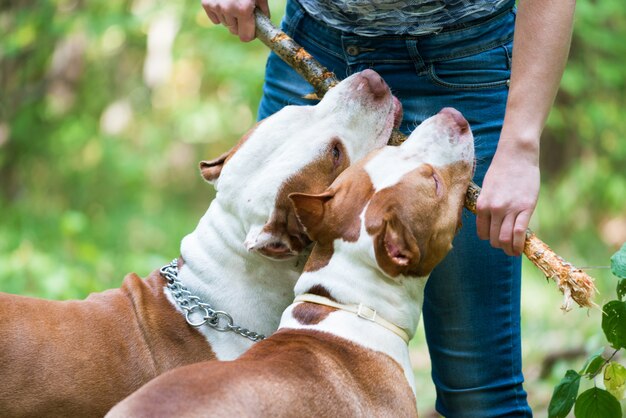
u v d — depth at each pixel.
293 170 4.43
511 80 4.06
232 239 4.50
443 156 4.09
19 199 13.20
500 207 3.88
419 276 4.01
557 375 6.86
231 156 4.59
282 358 3.65
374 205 3.93
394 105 4.57
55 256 9.55
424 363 8.18
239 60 11.27
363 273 3.93
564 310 3.78
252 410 3.34
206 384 3.37
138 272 9.57
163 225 13.35
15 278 8.53
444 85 4.56
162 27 12.24
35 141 13.14
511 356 4.63
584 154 13.48
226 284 4.48
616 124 12.52
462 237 4.48
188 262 4.57
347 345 3.84
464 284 4.52
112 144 13.57
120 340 4.27
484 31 4.52
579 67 12.05
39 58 12.77
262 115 5.13
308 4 4.78
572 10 4.03
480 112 4.57
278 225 4.38
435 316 4.62
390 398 3.79
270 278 4.47
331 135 4.49
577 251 11.96
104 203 13.59
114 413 3.28
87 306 4.36
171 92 14.25
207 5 5.05
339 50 4.74
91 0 12.16
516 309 4.64
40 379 4.09
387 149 4.14
